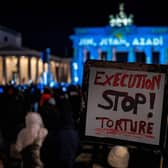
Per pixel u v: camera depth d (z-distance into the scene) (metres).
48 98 8.60
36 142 4.52
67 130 4.76
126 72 2.80
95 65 2.88
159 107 2.67
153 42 51.53
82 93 2.89
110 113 2.81
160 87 2.69
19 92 9.51
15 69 46.50
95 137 2.84
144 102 2.72
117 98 2.80
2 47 46.91
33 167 4.42
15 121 7.45
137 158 3.38
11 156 5.55
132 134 2.74
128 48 54.31
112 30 52.91
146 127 2.70
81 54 55.00
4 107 7.62
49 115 5.19
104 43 53.59
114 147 3.14
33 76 48.53
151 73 2.73
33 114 4.64
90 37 54.19
